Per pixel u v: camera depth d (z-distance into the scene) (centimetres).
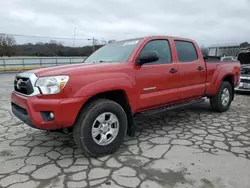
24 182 244
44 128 271
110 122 310
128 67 332
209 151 320
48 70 292
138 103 347
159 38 397
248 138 373
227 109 570
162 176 254
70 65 324
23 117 291
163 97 385
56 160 297
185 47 445
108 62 348
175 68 405
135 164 283
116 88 310
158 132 407
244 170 266
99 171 267
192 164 282
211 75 495
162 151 322
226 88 548
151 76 362
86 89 280
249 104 662
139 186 235
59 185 238
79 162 291
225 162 286
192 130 416
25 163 289
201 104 643
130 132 351
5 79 1530
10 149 334
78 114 288
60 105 264
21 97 289
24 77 297
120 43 414
